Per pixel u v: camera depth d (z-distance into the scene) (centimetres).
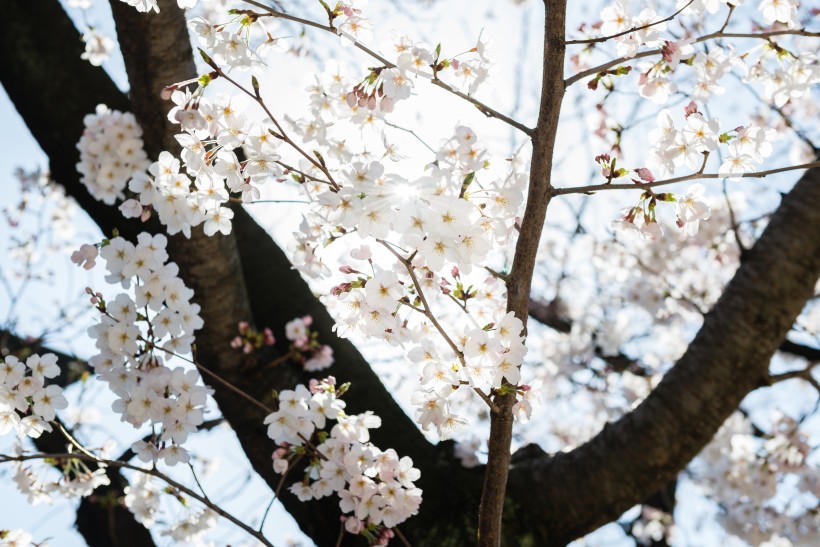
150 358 246
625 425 336
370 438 335
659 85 234
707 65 231
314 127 218
